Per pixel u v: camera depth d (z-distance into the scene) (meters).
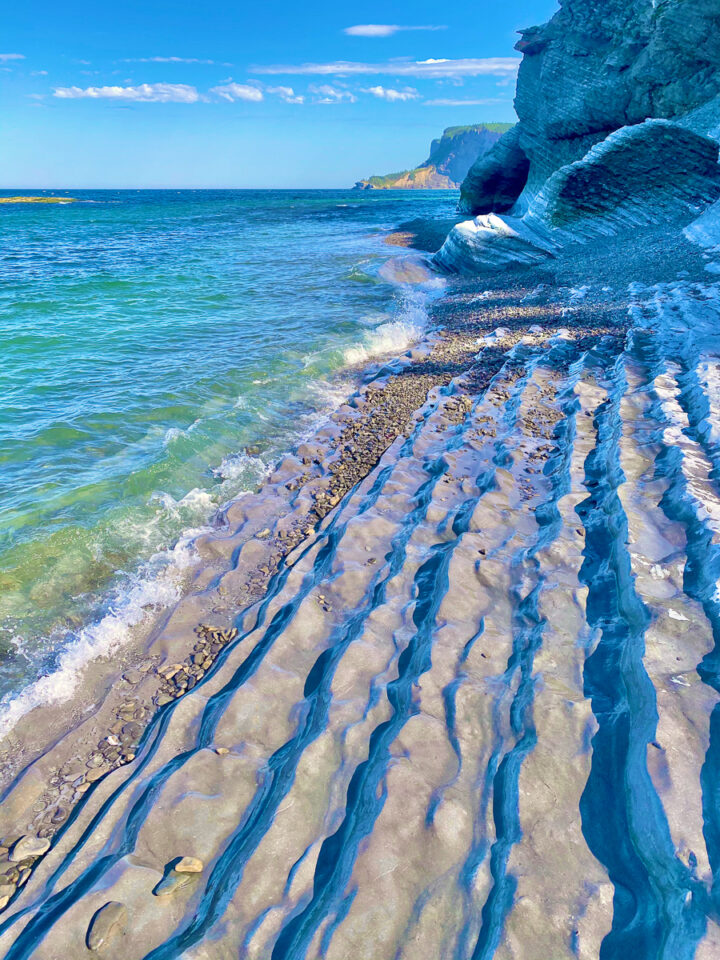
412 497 7.85
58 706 5.35
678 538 5.85
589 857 3.53
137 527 7.96
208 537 7.74
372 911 3.35
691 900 3.04
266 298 21.86
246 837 3.91
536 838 3.63
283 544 7.57
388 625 5.62
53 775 4.68
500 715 4.51
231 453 10.14
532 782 3.93
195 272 27.86
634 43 24.56
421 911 3.37
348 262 30.03
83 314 19.61
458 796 3.95
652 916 3.16
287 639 5.61
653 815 3.49
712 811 3.43
